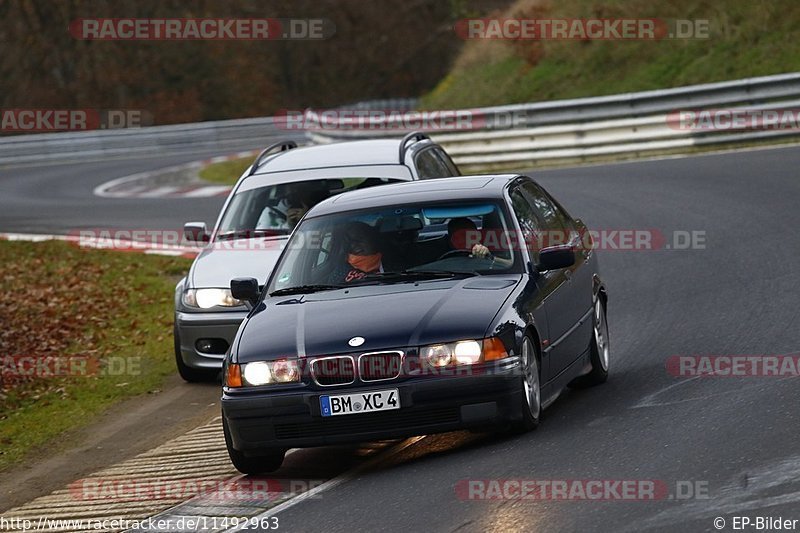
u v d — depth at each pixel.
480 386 24.22
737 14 100.88
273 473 26.23
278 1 194.00
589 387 30.86
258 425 24.73
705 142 80.56
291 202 38.53
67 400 39.22
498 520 19.98
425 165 39.91
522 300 26.05
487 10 189.38
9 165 141.50
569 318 28.83
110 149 144.62
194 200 87.38
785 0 99.44
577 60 107.06
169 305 53.12
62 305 55.38
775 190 60.81
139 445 32.31
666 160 78.50
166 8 187.50
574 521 19.47
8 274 64.94
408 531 20.08
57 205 92.69
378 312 25.52
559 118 85.44
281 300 27.50
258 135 151.38
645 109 82.94
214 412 34.50
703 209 58.34
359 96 187.50
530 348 25.83
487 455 24.39
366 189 31.38
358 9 196.12
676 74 99.31
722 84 80.81
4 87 177.75
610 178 73.56
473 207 28.64
